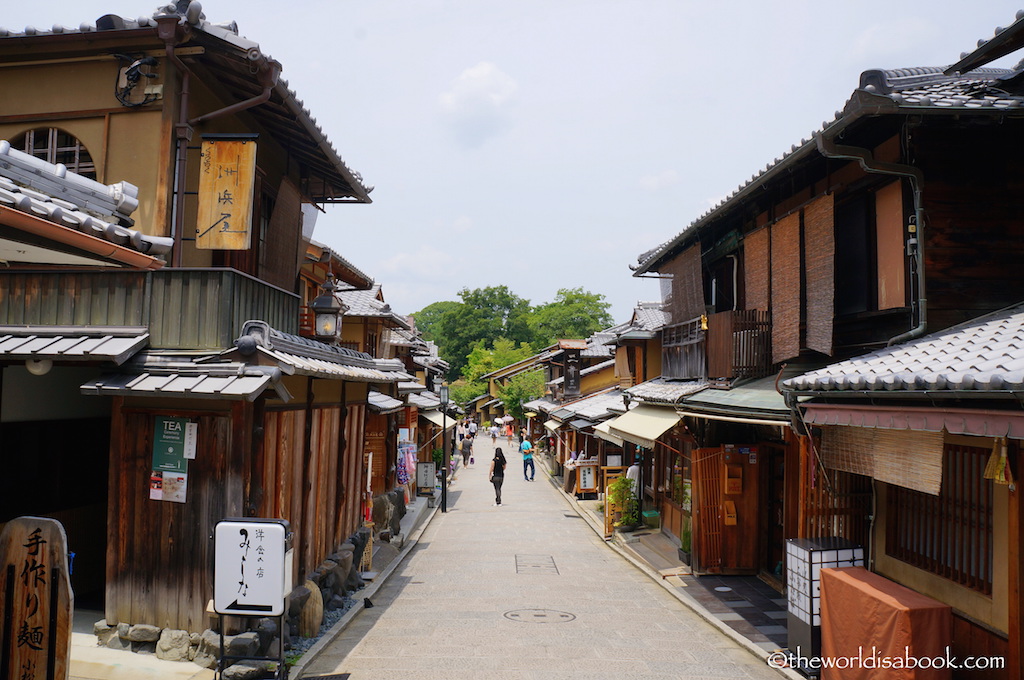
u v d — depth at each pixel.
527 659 8.45
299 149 11.92
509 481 35.75
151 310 8.25
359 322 23.27
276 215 10.83
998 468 5.53
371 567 13.70
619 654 8.72
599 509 22.92
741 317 11.49
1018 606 5.88
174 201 8.78
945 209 8.10
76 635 8.30
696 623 10.39
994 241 8.11
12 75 9.20
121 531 7.99
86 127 9.03
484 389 81.00
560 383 36.69
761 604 11.25
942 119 7.89
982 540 6.52
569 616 10.71
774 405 9.13
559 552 16.92
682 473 15.85
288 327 10.74
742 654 8.84
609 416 22.84
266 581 6.83
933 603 6.29
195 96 9.25
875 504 8.30
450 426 34.53
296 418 9.73
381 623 10.21
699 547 13.27
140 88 8.87
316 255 14.82
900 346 7.64
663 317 24.48
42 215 4.14
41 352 7.54
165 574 7.88
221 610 6.84
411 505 23.03
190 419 7.88
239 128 10.45
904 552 7.80
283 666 6.96
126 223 5.49
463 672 7.93
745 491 13.39
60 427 10.02
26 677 4.54
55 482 9.90
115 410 8.07
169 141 8.73
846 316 9.68
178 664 7.47
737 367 11.41
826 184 10.19
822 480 8.76
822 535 8.77
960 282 8.05
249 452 7.92
